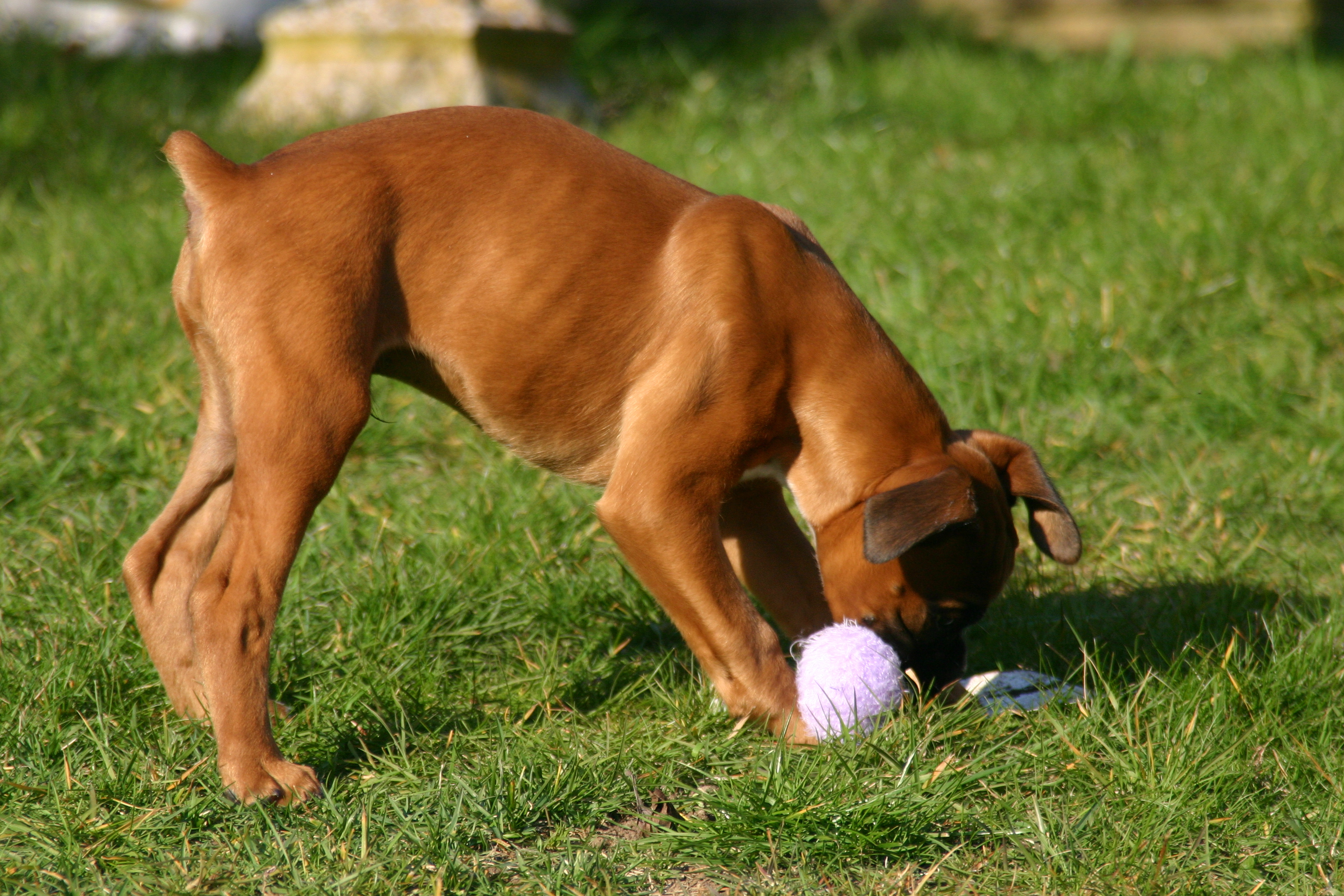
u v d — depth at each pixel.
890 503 5.83
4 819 5.49
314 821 5.66
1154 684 6.93
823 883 5.45
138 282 12.20
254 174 6.17
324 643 7.35
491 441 10.02
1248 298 12.16
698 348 6.40
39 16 22.62
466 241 6.40
